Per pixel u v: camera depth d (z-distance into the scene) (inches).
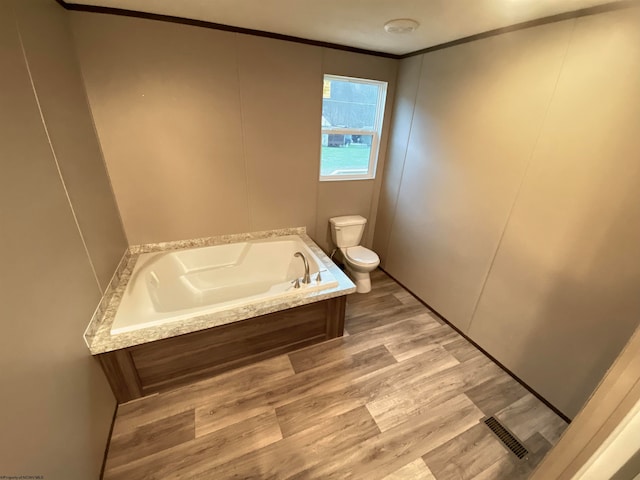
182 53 77.4
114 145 79.2
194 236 98.9
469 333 91.4
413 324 99.0
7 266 36.6
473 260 86.6
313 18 71.0
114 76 73.8
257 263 104.7
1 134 39.0
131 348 63.1
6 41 42.8
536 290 70.1
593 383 61.4
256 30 81.8
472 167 82.7
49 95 54.1
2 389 32.8
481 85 76.2
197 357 70.8
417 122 101.2
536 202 67.3
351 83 106.2
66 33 64.9
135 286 75.5
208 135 88.2
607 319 57.6
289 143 100.4
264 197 104.4
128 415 64.9
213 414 65.8
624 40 49.4
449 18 66.2
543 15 59.9
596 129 54.9
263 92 90.0
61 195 52.9
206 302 94.7
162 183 88.4
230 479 54.1
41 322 42.0
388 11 64.4
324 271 86.7
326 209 119.2
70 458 44.8
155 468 55.4
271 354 81.0
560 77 59.4
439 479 55.4
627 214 52.3
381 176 124.6
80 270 56.7
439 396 72.4
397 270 124.3
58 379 44.7
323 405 68.8
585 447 31.9
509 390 74.9
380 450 59.7
